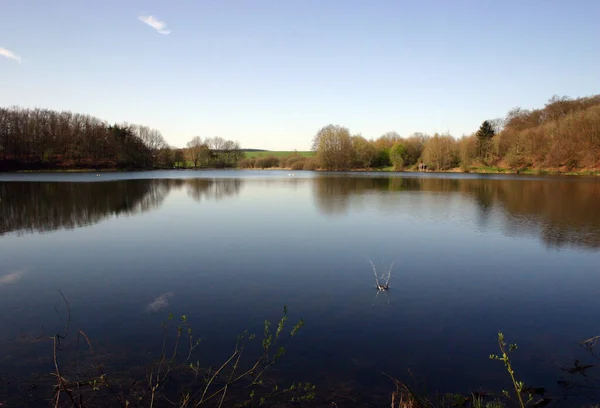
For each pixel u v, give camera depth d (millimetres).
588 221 22734
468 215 24922
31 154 84062
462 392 6262
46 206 28250
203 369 6836
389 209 27500
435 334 8398
